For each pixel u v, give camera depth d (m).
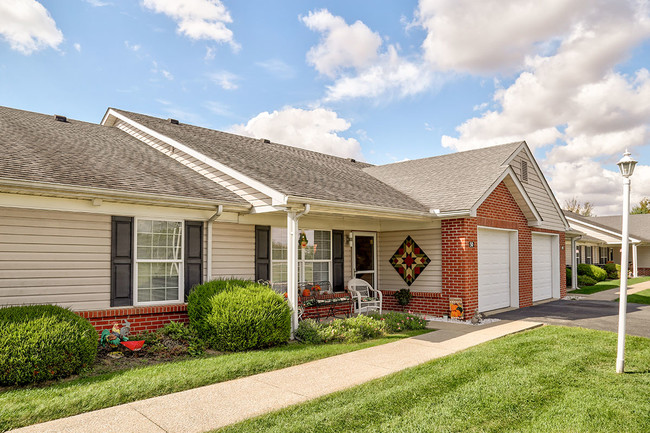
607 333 9.42
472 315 11.75
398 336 9.26
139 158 10.48
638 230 38.25
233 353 7.53
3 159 7.08
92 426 4.39
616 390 5.62
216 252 9.71
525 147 15.52
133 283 8.38
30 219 7.30
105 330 7.34
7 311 6.11
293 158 14.47
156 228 8.84
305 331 8.77
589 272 27.25
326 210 9.57
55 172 7.25
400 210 10.86
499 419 4.66
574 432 4.37
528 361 7.00
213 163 10.33
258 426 4.42
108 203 8.05
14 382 5.51
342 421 4.55
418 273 12.90
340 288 12.73
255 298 8.04
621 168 6.85
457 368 6.54
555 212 17.36
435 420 4.60
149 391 5.42
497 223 13.22
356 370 6.54
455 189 12.86
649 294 18.61
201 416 4.68
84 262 7.83
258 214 10.49
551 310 13.49
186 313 9.04
